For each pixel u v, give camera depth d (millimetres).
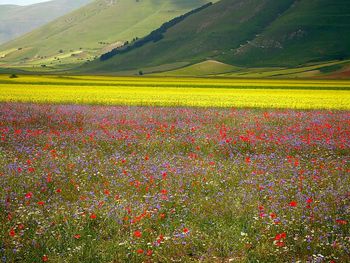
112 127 26078
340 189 13078
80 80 95688
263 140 21188
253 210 11250
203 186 13367
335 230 9969
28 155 17438
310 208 11195
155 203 11602
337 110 41312
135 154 18484
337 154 19562
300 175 14492
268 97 55281
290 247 9273
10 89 64938
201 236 9680
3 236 9328
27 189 12695
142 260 8758
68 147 19438
